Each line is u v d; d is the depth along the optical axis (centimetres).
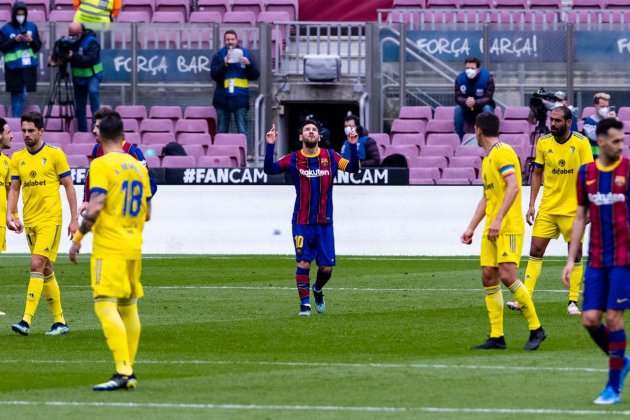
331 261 3819
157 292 4425
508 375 2705
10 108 7306
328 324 3609
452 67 7219
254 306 4047
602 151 2403
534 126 6838
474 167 6625
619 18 7562
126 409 2319
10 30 6981
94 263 2539
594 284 2402
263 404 2372
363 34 7894
